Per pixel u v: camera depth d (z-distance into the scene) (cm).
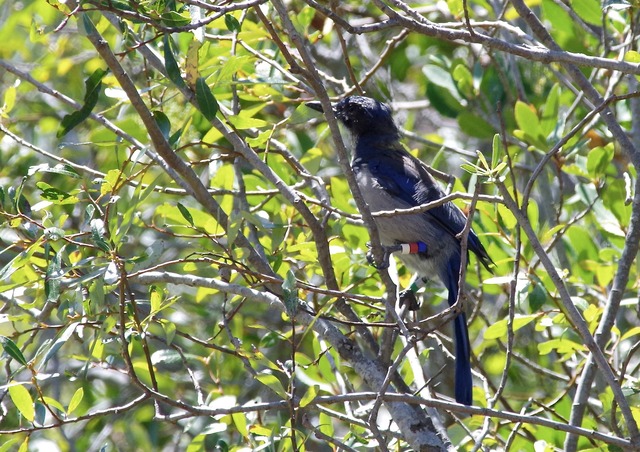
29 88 1519
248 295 868
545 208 1298
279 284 883
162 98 1001
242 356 863
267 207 1158
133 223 891
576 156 1275
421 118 1909
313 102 1145
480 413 771
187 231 1173
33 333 926
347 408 977
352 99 1294
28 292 853
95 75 793
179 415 805
